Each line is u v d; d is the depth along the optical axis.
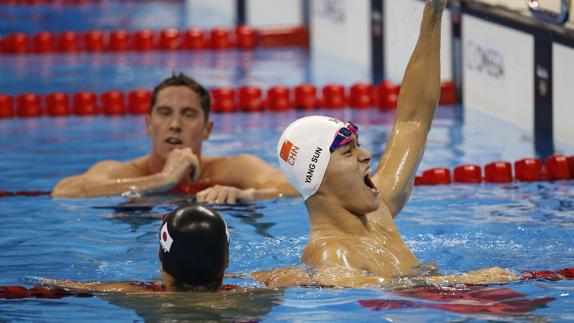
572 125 24.02
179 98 21.16
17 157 24.58
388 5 34.62
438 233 16.94
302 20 44.25
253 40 43.78
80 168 23.20
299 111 31.34
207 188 21.12
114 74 37.25
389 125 28.02
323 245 13.45
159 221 18.38
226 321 11.75
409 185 14.87
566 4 22.77
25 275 14.65
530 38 25.97
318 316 11.94
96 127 29.00
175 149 20.94
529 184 21.05
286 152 13.53
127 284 13.73
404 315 11.93
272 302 12.47
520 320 11.67
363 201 13.39
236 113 31.30
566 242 16.06
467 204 19.27
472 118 28.53
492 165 21.55
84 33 45.69
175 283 12.89
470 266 14.68
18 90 33.88
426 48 15.23
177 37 43.81
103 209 19.34
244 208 19.42
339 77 35.62
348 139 13.33
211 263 12.62
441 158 23.47
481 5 29.12
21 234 17.36
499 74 28.08
